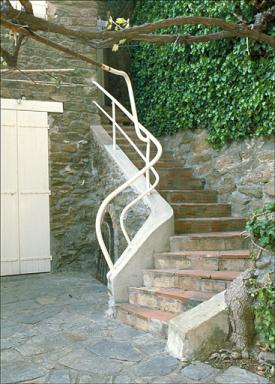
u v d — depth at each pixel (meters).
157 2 6.37
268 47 4.25
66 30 2.22
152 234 4.14
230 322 2.99
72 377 2.74
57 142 6.42
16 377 2.78
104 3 8.22
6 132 6.08
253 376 2.64
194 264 3.82
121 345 3.23
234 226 4.69
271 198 4.44
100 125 6.72
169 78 6.10
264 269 3.04
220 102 5.04
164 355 2.99
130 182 3.98
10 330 3.72
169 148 6.31
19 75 6.19
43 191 6.27
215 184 5.32
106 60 8.16
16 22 2.22
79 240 6.45
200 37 3.15
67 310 4.29
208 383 2.56
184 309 3.39
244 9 4.42
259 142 4.61
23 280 5.77
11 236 6.05
